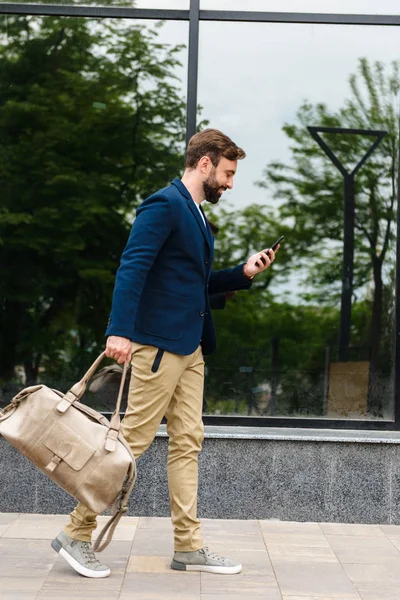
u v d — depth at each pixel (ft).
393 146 20.92
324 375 20.65
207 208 20.94
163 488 18.47
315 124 20.95
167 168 20.72
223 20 20.72
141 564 14.49
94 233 20.70
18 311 20.53
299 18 20.71
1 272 20.61
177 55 20.72
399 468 18.56
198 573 14.07
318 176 20.97
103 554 15.07
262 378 20.63
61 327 20.53
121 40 20.76
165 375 13.75
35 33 20.83
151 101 20.76
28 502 18.47
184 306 13.87
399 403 20.22
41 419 12.88
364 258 20.89
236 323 20.76
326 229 20.95
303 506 18.56
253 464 18.60
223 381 20.59
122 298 13.21
